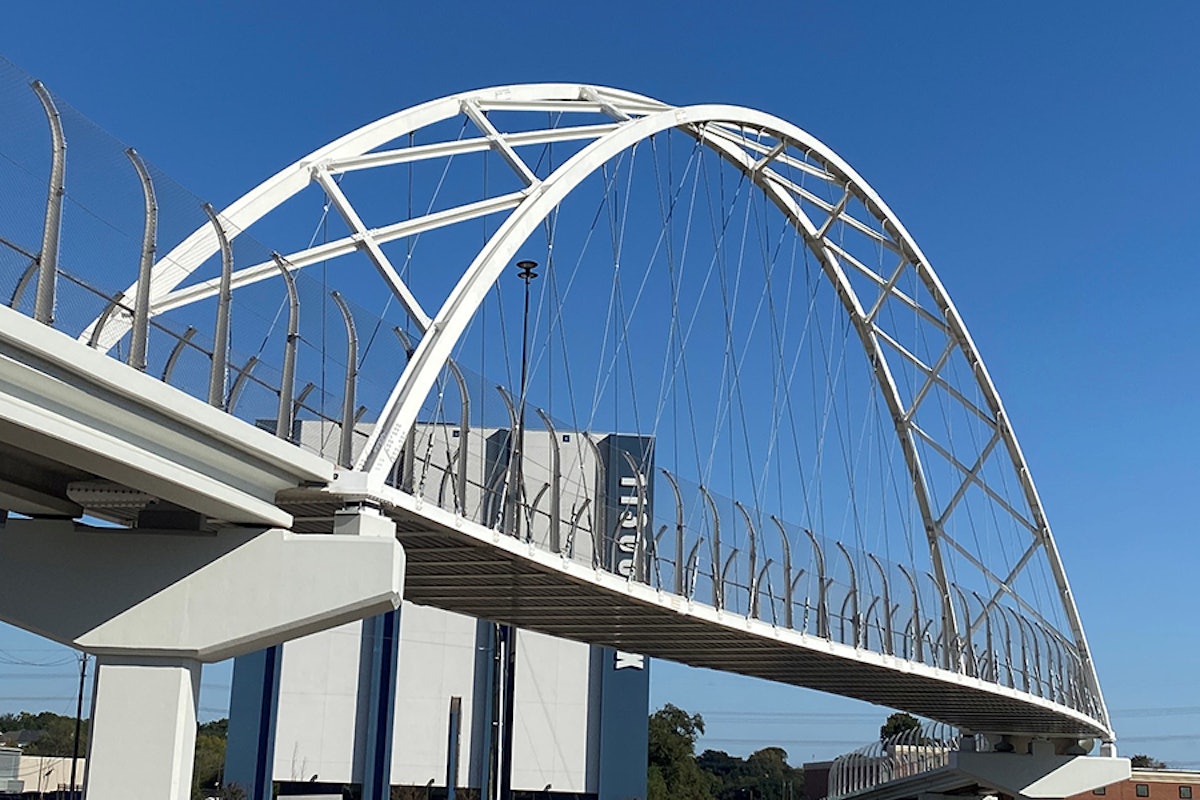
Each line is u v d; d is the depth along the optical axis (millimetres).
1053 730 69875
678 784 104875
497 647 47531
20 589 17156
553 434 25000
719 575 30719
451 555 22812
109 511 18578
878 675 42094
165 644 16812
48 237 13109
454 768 54719
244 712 56594
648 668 59312
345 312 18922
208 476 15734
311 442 19297
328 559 16906
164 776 16391
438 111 27984
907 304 52875
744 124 40062
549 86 31891
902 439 54562
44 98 13203
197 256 16828
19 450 15922
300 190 24000
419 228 24547
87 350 12867
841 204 47344
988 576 57188
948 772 78625
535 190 26531
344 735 57438
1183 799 97312
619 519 27391
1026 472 58406
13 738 105000
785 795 150375
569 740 58781
